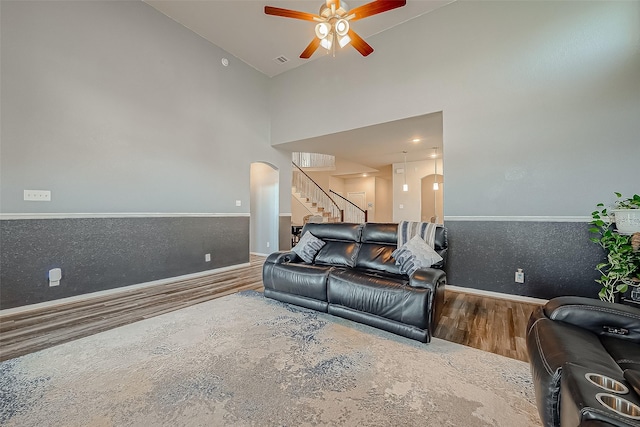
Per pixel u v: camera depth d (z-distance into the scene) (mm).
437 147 6328
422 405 1536
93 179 3459
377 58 4500
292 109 5711
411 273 2557
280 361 1968
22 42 2934
